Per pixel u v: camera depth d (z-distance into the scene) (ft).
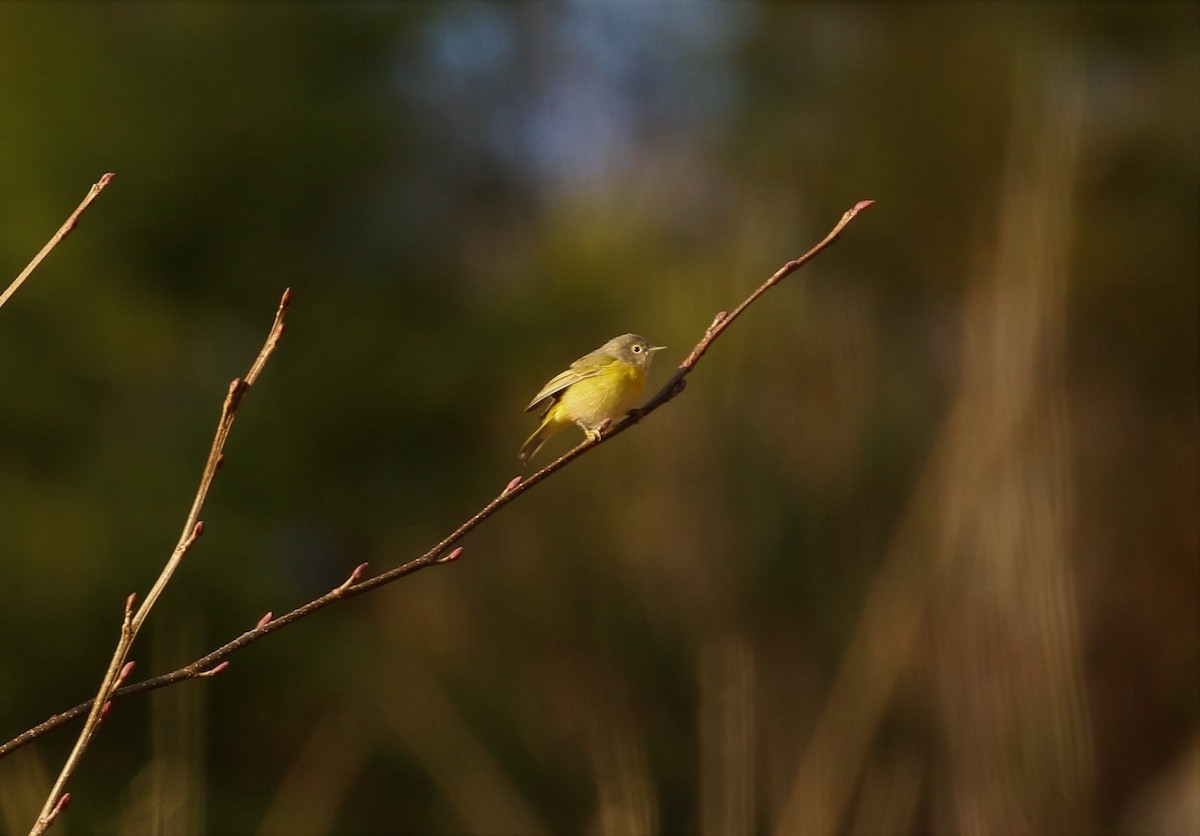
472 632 59.16
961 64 65.62
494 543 61.21
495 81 77.66
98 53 57.67
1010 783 27.04
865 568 51.24
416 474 60.29
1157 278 64.44
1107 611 63.67
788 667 48.42
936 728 29.68
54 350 54.49
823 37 72.54
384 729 53.06
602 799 24.41
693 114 77.30
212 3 59.77
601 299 65.36
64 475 53.67
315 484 57.57
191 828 25.75
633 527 57.93
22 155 55.57
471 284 66.08
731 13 75.15
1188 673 63.46
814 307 60.18
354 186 60.75
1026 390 27.35
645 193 73.56
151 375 56.18
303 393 57.52
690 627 54.65
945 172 64.28
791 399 57.21
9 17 57.31
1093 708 62.28
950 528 27.55
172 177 56.34
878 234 64.80
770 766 37.32
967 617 27.73
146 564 51.78
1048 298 27.68
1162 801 58.34
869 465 53.83
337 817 50.03
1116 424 67.31
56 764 49.08
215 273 58.18
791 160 67.82
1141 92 65.87
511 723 54.54
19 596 50.31
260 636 14.37
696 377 60.90
